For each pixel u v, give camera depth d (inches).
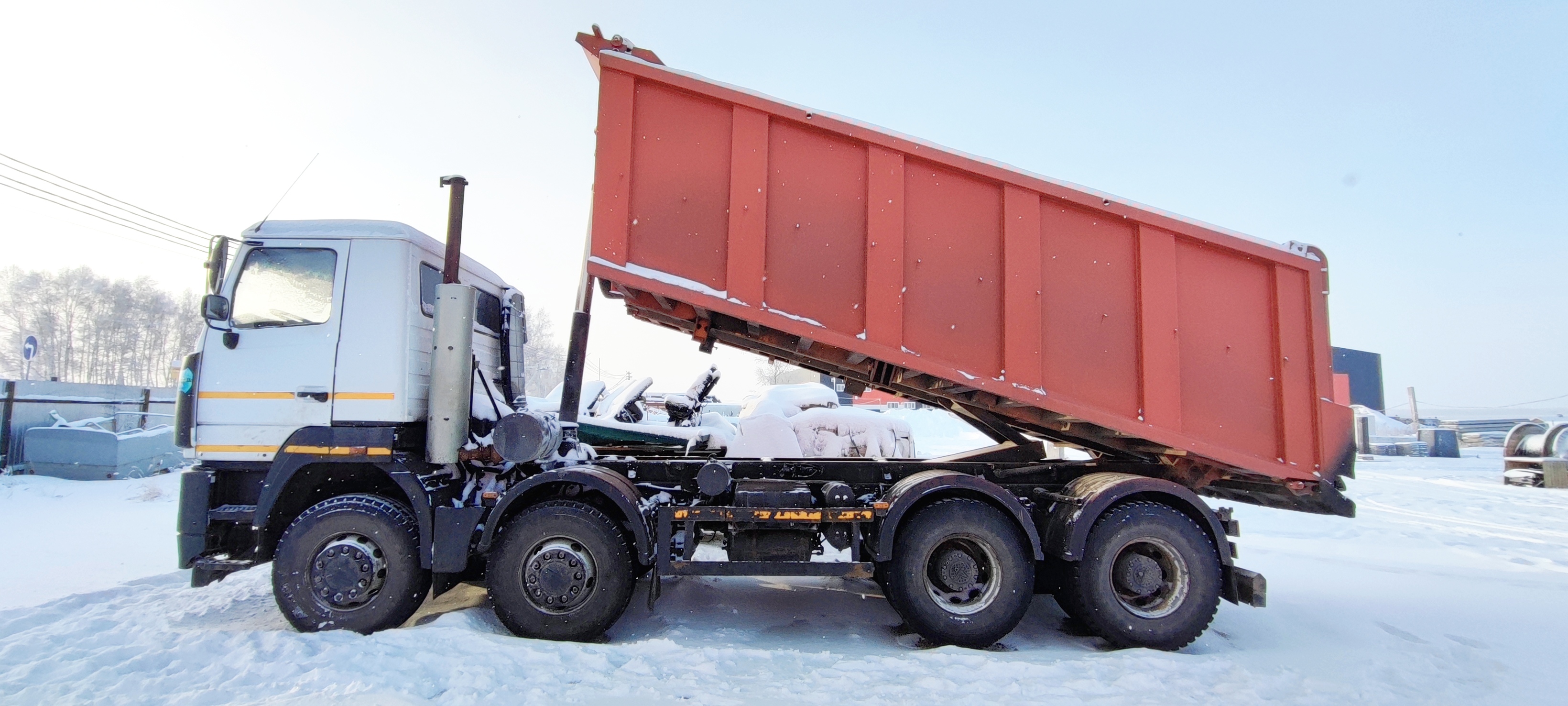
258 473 192.5
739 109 190.5
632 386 315.9
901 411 1045.8
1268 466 195.2
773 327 187.6
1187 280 199.0
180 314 2171.5
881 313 189.2
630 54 194.4
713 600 226.8
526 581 179.3
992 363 192.7
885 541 184.4
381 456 184.4
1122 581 189.2
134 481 470.0
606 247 186.1
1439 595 240.5
